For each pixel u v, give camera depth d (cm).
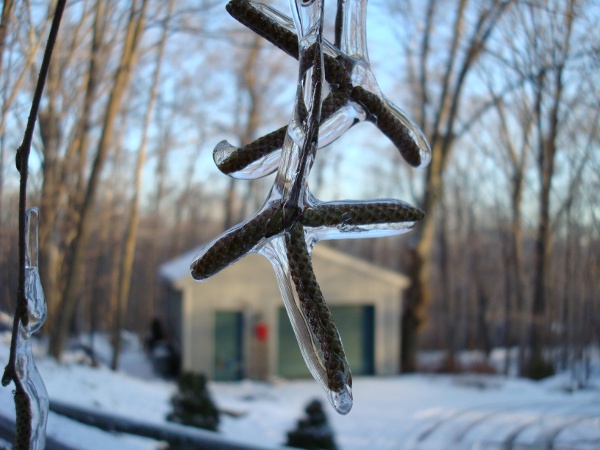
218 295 1492
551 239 1630
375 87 112
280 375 1522
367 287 1571
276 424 1088
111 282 2144
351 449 941
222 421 1030
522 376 1644
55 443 310
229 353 1493
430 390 1405
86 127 1006
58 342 946
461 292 2656
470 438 1001
